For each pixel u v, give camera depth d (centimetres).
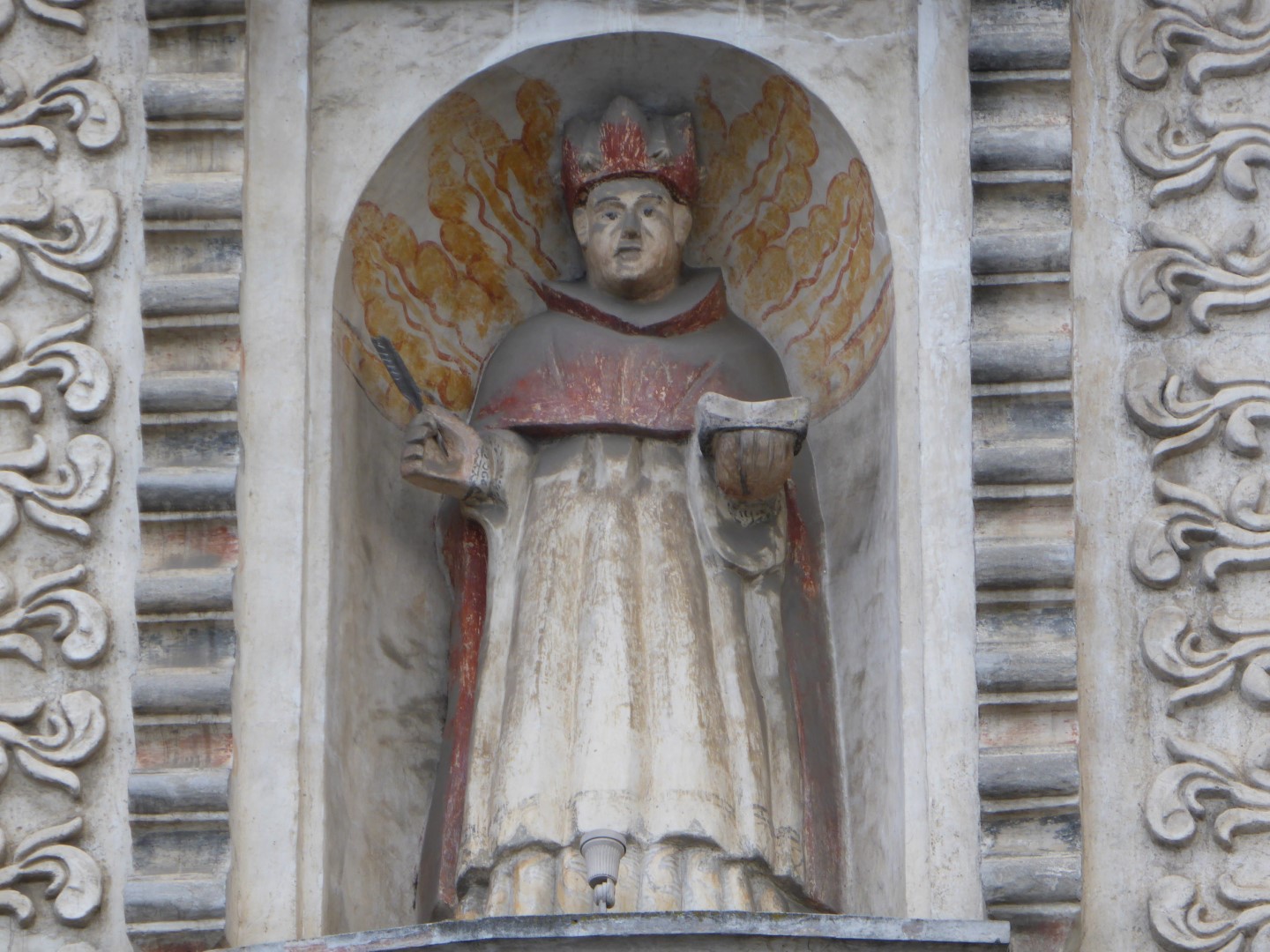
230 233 1733
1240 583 1675
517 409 1778
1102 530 1688
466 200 1841
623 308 1811
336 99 1786
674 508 1748
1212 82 1758
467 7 1802
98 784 1667
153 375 1711
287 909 1642
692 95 1833
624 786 1650
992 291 1711
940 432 1697
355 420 1772
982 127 1734
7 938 1645
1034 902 1600
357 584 1747
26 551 1703
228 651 1667
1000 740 1636
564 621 1711
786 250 1841
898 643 1677
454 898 1694
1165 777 1639
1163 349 1717
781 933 1531
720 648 1712
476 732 1708
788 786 1705
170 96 1750
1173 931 1611
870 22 1783
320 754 1678
